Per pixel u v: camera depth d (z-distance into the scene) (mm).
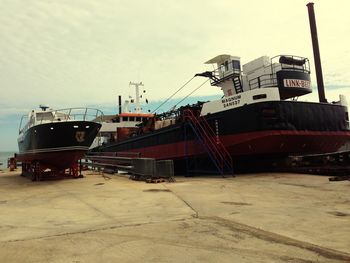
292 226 5023
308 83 14305
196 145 15352
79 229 5172
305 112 13234
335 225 5008
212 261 3564
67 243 4391
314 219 5441
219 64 16844
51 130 13602
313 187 9328
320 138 13570
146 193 9195
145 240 4422
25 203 8148
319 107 13703
